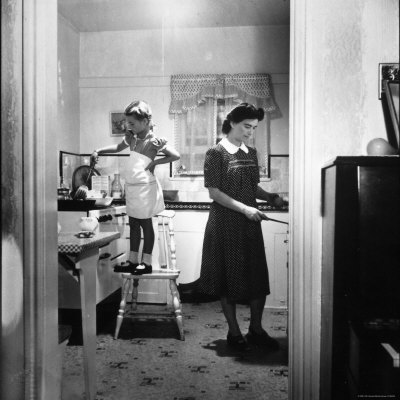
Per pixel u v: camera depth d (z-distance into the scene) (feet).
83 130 17.19
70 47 16.37
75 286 9.87
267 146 16.37
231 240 9.85
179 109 16.67
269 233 13.87
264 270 10.02
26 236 6.02
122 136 17.03
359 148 5.59
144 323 12.51
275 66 16.42
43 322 6.05
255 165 10.27
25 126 6.01
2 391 5.80
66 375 8.79
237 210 9.70
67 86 16.14
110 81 17.07
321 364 5.56
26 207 6.02
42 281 6.05
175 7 14.94
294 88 5.71
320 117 5.62
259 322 10.38
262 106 16.29
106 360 9.68
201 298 15.07
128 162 11.37
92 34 17.12
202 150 16.70
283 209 13.78
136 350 10.32
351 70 5.59
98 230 11.44
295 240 5.71
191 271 14.39
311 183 5.63
